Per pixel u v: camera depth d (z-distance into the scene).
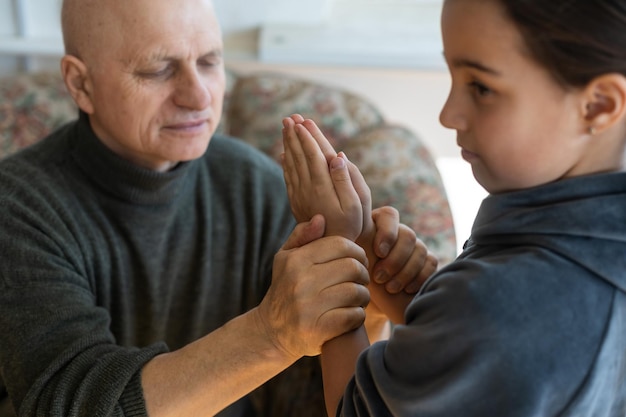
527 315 0.58
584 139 0.61
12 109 1.78
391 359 0.64
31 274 1.01
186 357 0.90
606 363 0.59
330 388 0.78
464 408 0.59
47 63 2.19
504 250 0.63
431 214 1.58
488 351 0.58
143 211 1.14
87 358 0.93
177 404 0.89
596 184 0.61
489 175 0.65
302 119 0.87
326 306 0.80
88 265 1.11
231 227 1.27
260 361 0.87
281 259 0.84
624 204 0.60
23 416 0.91
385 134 1.77
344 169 0.83
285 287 0.82
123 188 1.11
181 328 1.24
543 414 0.58
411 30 2.10
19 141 1.75
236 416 1.30
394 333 0.65
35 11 2.11
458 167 2.24
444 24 0.62
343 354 0.79
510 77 0.59
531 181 0.63
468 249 0.69
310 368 1.31
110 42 1.03
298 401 1.32
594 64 0.57
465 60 0.61
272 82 1.89
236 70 2.15
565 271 0.59
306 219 0.86
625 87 0.58
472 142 0.64
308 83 1.91
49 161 1.13
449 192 2.26
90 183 1.13
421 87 2.16
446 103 0.65
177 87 1.06
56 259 1.04
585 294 0.58
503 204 0.64
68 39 1.08
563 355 0.58
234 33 2.13
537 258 0.60
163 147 1.08
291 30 2.10
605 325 0.58
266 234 1.28
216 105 1.11
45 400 0.91
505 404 0.58
